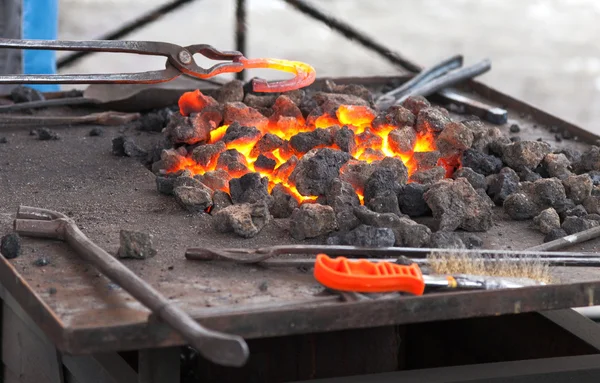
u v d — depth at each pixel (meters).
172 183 3.22
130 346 2.09
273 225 2.94
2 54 5.15
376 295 2.29
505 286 2.41
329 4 11.52
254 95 4.11
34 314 2.22
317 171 3.11
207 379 3.09
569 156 3.66
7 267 2.42
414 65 5.54
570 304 2.41
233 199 3.09
